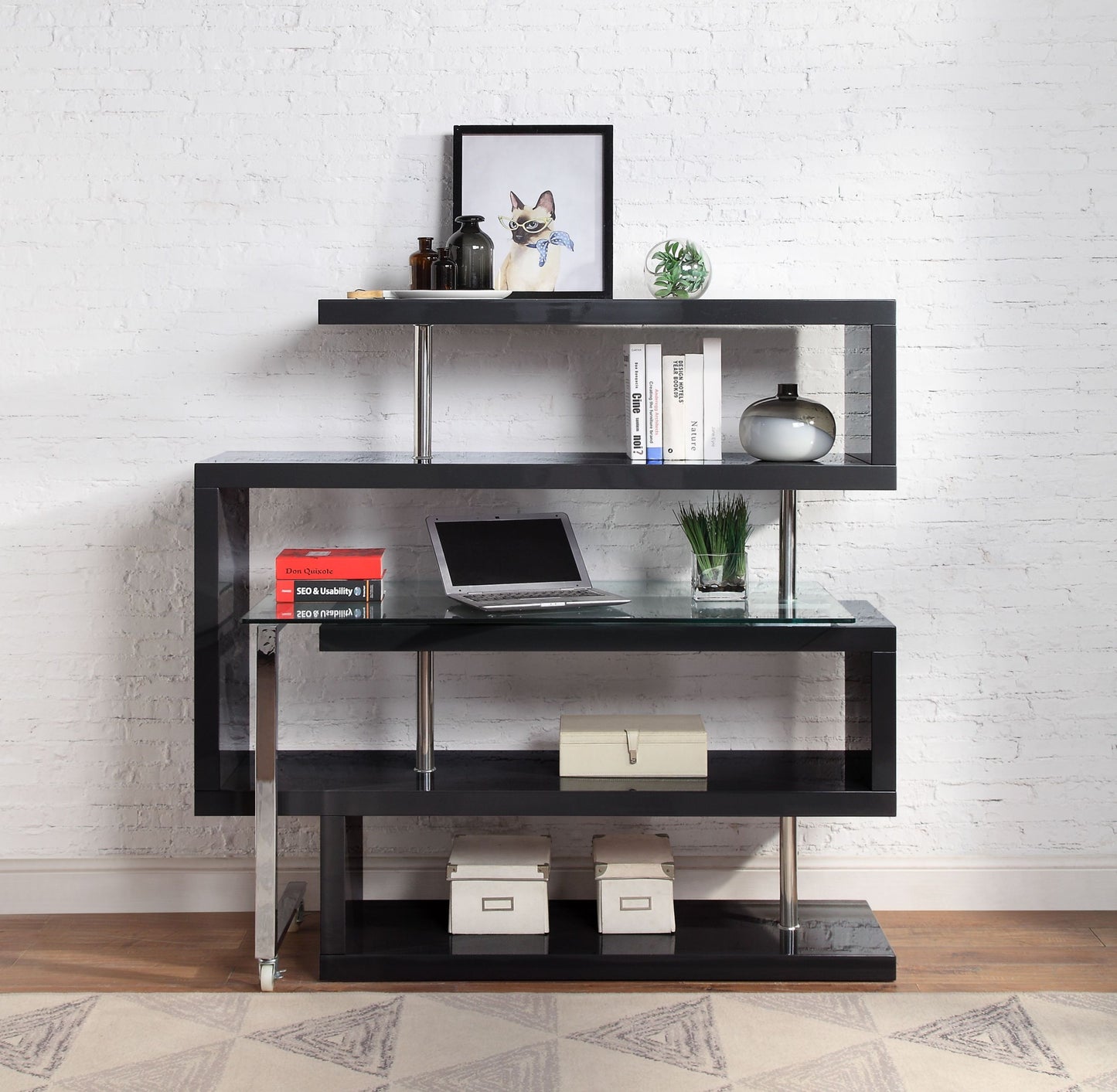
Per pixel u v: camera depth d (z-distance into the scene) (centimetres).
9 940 304
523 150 302
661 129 306
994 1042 253
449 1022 262
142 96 305
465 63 305
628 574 318
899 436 313
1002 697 319
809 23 305
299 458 291
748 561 318
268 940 275
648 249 309
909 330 310
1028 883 322
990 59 305
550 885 320
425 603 286
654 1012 266
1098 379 311
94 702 318
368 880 321
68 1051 249
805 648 273
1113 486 313
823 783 284
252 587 315
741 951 281
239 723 298
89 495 313
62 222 307
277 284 309
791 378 313
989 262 309
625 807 277
